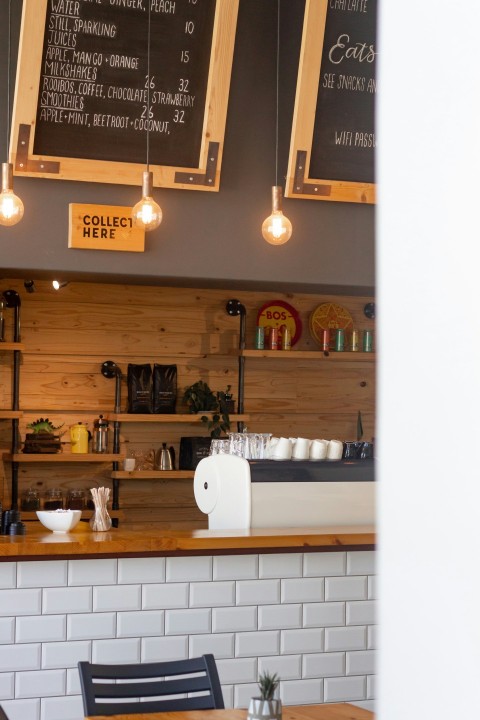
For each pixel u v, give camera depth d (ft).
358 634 12.28
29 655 11.16
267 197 16.78
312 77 16.39
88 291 21.71
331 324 23.15
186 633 11.67
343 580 12.28
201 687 8.45
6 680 11.10
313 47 16.29
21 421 21.20
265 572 11.99
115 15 15.65
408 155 1.60
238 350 21.86
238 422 22.20
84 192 15.92
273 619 11.99
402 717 1.57
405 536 1.58
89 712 8.03
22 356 21.27
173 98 16.03
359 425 22.95
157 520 21.80
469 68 1.44
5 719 7.89
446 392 1.48
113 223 15.87
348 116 16.84
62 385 21.45
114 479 21.18
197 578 11.73
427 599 1.51
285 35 16.79
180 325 22.21
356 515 13.97
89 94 15.66
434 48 1.52
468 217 1.43
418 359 1.56
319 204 17.04
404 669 1.57
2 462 20.85
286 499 13.64
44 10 15.07
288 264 16.87
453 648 1.44
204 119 16.10
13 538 11.52
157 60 15.92
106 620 11.41
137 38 15.80
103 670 8.25
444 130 1.50
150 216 13.60
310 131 16.53
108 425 21.53
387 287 1.68
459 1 1.46
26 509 20.33
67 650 11.28
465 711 1.40
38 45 15.11
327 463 13.92
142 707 8.25
